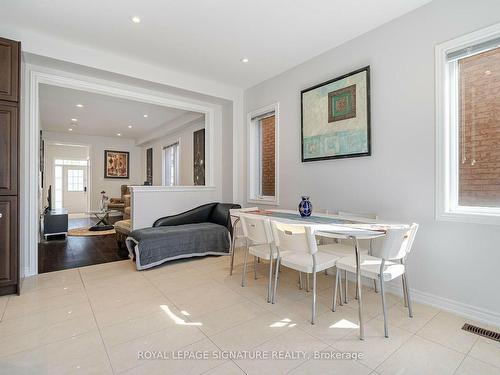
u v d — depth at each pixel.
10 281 2.52
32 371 1.53
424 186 2.39
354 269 2.05
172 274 3.16
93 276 3.10
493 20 2.01
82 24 2.73
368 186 2.82
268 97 4.12
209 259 3.80
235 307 2.32
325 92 3.22
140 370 1.54
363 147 2.83
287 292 2.64
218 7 2.46
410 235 1.97
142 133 8.48
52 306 2.33
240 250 4.29
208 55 3.38
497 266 2.00
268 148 4.33
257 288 2.74
